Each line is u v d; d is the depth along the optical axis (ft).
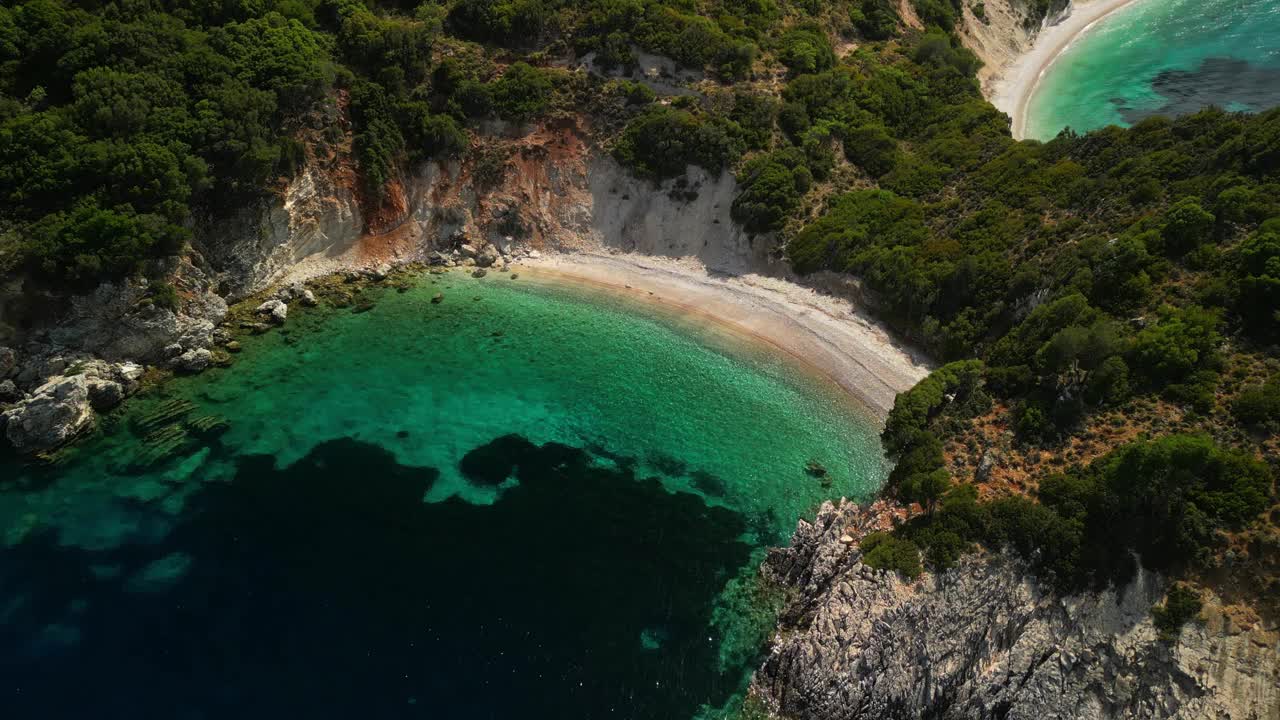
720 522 188.65
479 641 158.10
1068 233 220.02
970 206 252.83
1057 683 140.46
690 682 153.89
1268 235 171.32
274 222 251.39
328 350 237.86
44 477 194.08
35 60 238.27
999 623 148.05
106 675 151.12
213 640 157.28
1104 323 179.73
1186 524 140.36
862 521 179.42
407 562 173.88
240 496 189.26
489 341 244.83
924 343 233.76
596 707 148.25
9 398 208.74
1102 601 142.92
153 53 240.12
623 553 179.22
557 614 164.35
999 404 188.75
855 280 250.16
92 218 211.41
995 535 153.38
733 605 168.76
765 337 246.68
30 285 209.46
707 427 216.54
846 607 155.33
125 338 220.23
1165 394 164.76
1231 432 152.05
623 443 210.79
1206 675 132.57
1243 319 169.27
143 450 201.67
